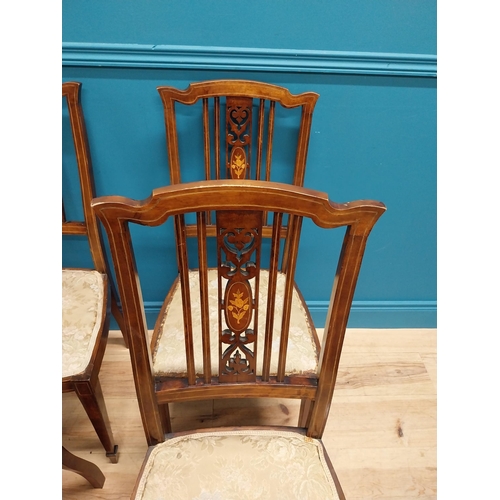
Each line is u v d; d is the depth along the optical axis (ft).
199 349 2.89
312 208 1.77
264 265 4.48
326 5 3.27
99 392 3.28
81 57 3.33
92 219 3.60
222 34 3.35
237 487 2.31
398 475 3.71
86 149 3.39
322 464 2.45
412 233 4.50
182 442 2.55
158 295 4.77
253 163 3.90
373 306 5.05
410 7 3.30
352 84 3.61
